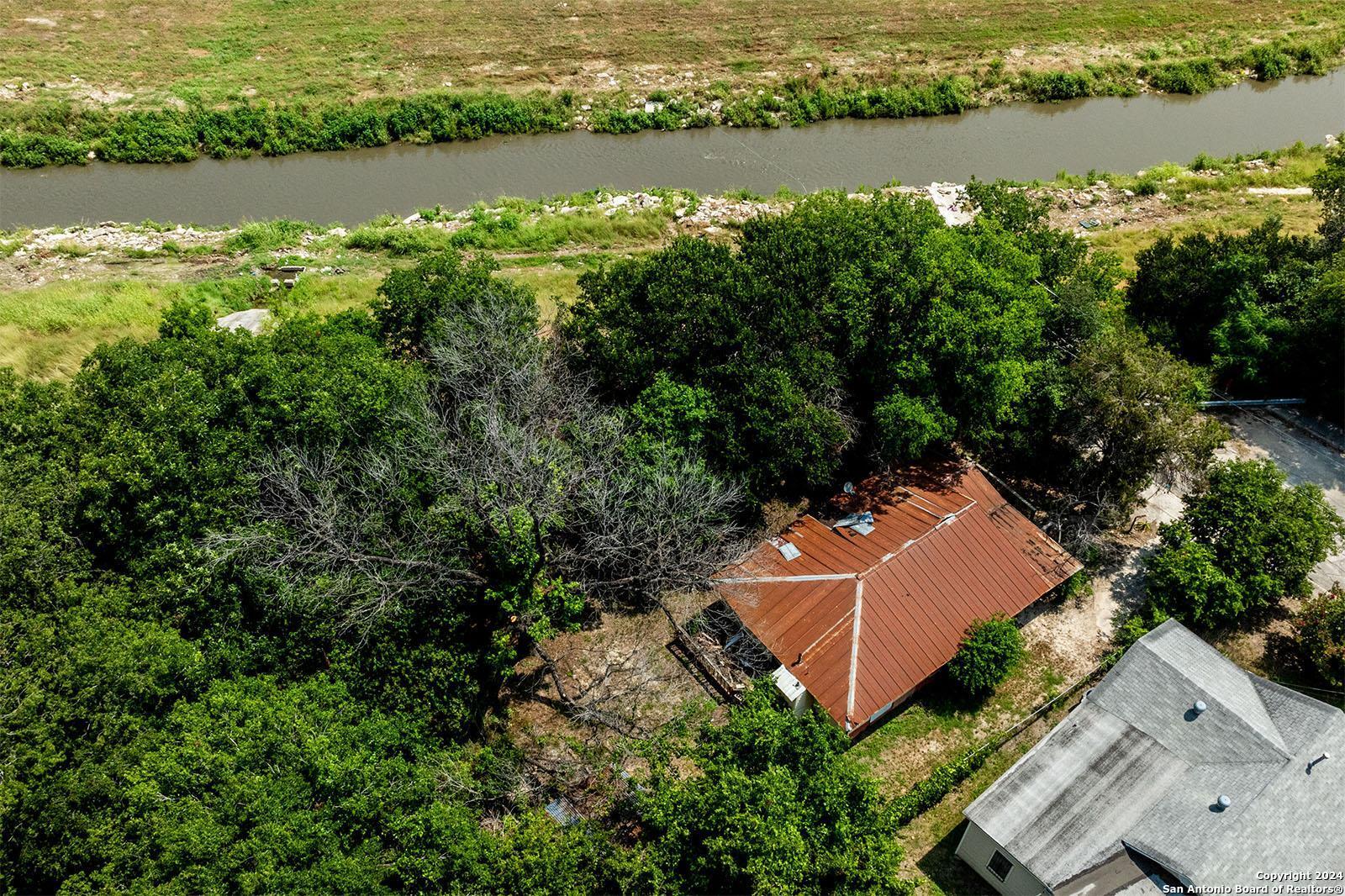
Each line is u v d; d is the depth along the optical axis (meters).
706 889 22.05
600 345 34.09
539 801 26.27
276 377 30.02
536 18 76.44
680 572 30.77
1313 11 80.19
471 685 27.59
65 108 63.09
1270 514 31.81
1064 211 56.19
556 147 64.75
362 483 28.97
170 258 51.22
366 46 71.69
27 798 21.06
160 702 23.89
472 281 36.88
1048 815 24.83
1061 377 34.62
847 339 34.16
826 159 63.12
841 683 28.25
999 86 70.44
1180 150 64.62
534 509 27.67
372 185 60.19
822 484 34.97
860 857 22.52
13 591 24.42
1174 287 42.41
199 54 70.06
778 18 77.12
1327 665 29.88
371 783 22.42
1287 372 40.53
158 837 20.33
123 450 27.05
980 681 29.28
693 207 54.94
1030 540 32.66
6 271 49.56
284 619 26.97
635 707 29.58
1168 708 26.81
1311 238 44.72
